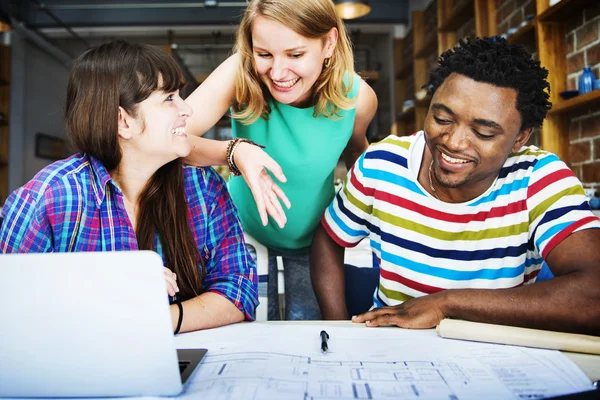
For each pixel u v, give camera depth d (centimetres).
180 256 99
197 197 104
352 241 121
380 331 78
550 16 233
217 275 101
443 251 103
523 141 91
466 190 96
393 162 107
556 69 238
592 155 224
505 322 76
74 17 634
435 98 88
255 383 56
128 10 626
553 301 74
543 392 52
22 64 718
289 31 101
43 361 54
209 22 617
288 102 114
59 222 87
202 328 85
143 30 668
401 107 552
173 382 54
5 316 53
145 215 98
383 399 51
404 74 541
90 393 55
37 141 768
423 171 103
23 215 85
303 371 59
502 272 100
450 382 55
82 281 51
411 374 58
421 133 109
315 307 147
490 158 86
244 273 101
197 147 102
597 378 57
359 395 52
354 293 132
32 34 709
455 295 80
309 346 69
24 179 723
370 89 135
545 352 66
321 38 107
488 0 317
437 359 63
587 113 227
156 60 88
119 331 52
